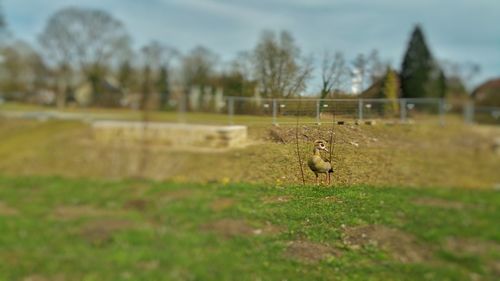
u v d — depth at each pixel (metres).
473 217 3.24
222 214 4.93
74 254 4.48
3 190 7.08
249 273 3.64
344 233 3.72
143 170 8.02
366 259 3.37
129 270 4.11
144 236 4.84
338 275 3.29
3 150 9.41
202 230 4.72
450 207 3.30
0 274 4.07
